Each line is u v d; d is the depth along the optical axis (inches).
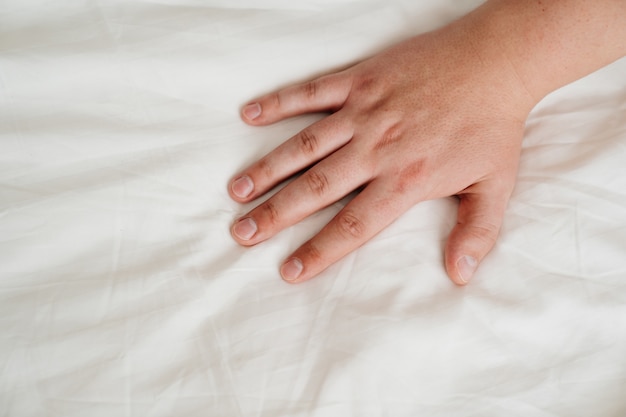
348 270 19.9
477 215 20.4
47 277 19.0
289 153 20.7
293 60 21.4
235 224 20.1
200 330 18.9
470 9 22.3
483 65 21.1
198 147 20.5
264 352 18.8
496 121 21.0
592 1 20.6
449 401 18.6
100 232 19.4
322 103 21.3
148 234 19.6
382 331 18.9
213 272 19.4
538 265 19.8
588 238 19.9
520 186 20.9
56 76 20.3
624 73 22.0
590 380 18.8
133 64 20.6
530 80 21.0
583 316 19.2
